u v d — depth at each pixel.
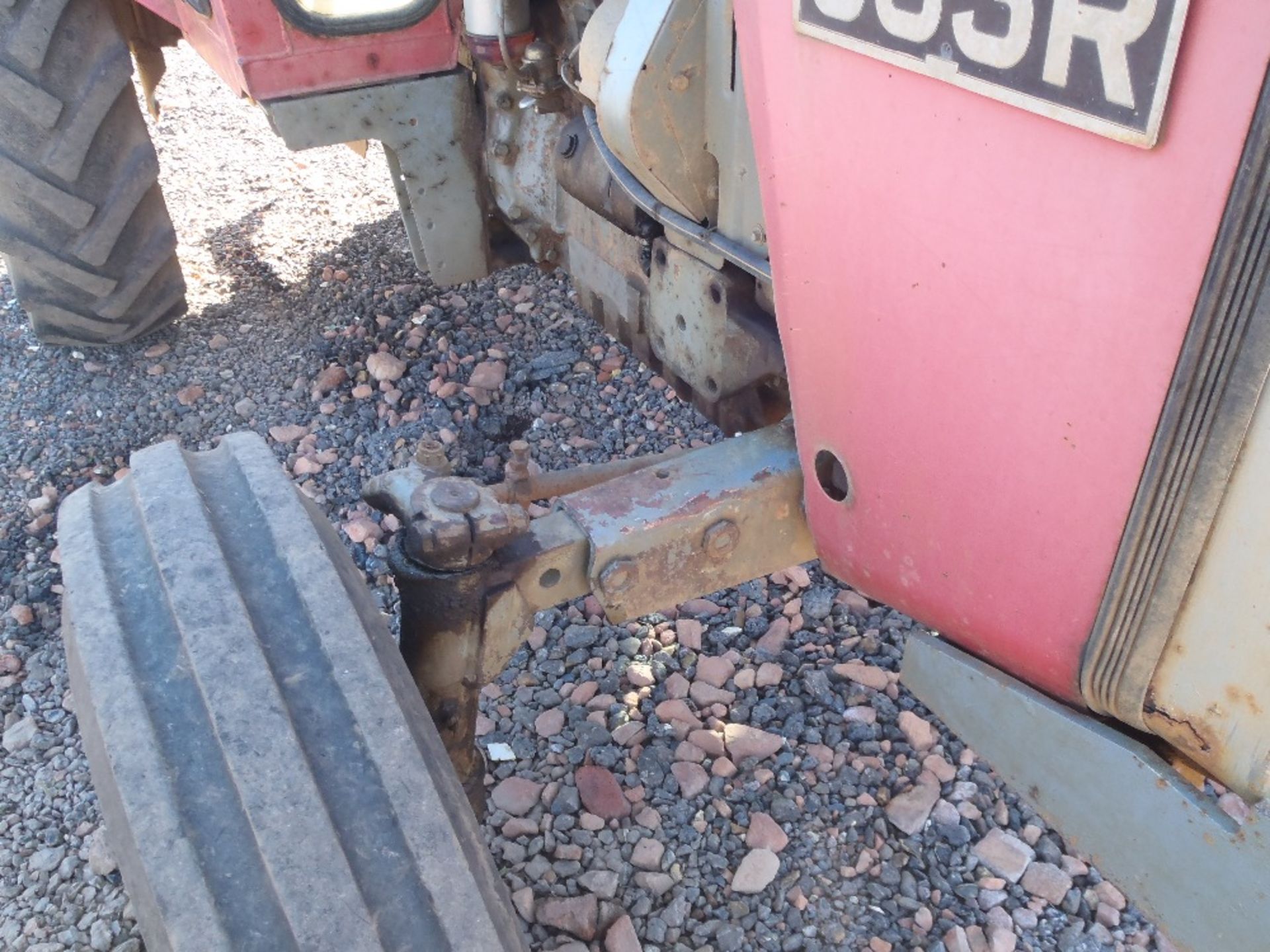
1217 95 0.84
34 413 3.07
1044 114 0.96
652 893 1.88
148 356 3.30
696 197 1.74
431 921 1.11
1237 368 0.92
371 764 1.15
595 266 2.38
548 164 2.52
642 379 3.15
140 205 3.13
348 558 1.42
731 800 2.04
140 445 2.95
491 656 1.50
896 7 1.06
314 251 3.79
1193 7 0.82
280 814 1.10
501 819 1.99
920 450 1.27
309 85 2.44
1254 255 0.87
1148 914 1.21
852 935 1.83
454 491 1.42
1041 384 1.08
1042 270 1.03
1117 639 1.12
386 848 1.12
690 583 1.59
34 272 3.09
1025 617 1.23
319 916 1.07
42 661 2.35
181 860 1.07
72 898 1.89
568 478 1.80
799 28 1.19
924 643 1.44
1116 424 1.02
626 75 1.61
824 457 1.47
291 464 2.88
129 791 1.10
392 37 2.47
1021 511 1.17
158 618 1.23
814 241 1.29
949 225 1.10
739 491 1.56
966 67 1.01
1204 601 1.03
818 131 1.22
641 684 2.28
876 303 1.24
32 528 2.68
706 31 1.60
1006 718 1.32
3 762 2.14
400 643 1.51
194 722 1.15
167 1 2.76
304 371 3.22
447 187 2.71
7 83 2.77
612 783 2.04
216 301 3.55
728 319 1.88
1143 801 1.16
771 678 2.28
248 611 1.23
